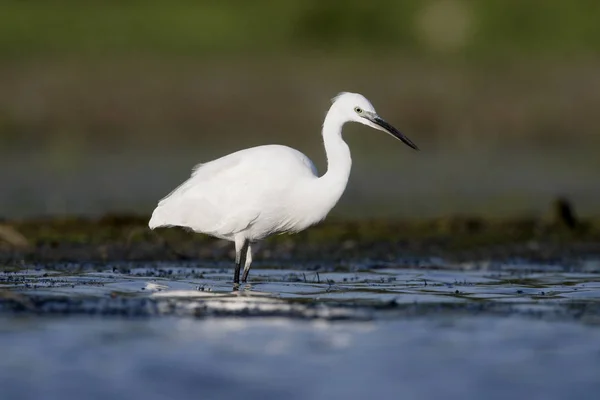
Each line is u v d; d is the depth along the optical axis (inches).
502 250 649.0
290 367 340.2
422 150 1181.7
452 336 380.5
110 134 1184.8
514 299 452.1
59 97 1227.9
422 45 1491.1
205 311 417.7
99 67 1309.1
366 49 1469.0
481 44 1487.5
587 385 324.8
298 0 1582.2
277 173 481.1
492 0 1573.6
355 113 490.6
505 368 342.3
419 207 829.2
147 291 460.1
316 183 484.7
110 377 327.9
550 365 346.3
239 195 482.9
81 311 415.2
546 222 727.1
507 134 1245.7
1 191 858.1
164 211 503.2
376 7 1585.9
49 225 686.5
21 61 1307.8
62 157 1062.4
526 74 1365.7
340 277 518.9
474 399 310.8
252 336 378.0
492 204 845.8
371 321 402.9
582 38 1488.7
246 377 328.8
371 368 340.5
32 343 365.1
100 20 1472.7
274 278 513.7
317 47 1467.8
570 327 395.9
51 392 312.5
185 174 967.6
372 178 986.1
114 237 658.2
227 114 1234.6
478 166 1069.1
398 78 1342.3
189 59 1363.2
